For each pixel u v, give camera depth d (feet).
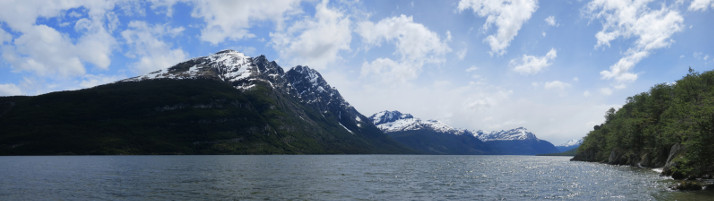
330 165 401.08
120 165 363.97
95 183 190.49
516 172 292.61
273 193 156.35
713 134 161.17
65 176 230.48
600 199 136.15
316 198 143.74
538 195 151.12
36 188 169.27
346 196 149.48
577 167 370.53
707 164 173.27
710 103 185.78
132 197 143.95
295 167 349.82
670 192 148.25
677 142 250.16
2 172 260.01
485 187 181.06
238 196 147.64
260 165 384.47
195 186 179.63
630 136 389.19
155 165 368.48
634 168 331.16
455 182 206.39
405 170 320.29
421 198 144.87
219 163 422.41
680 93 315.99
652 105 363.97
